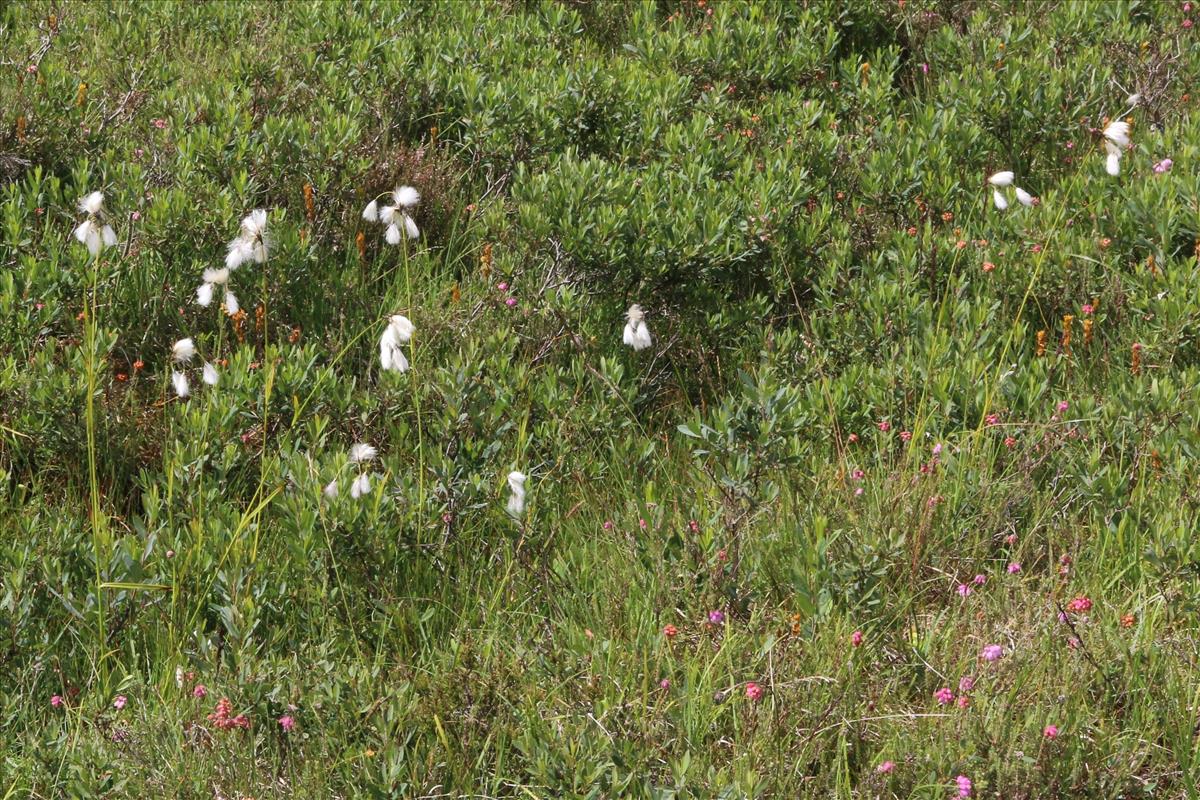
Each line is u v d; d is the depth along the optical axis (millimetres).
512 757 3330
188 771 3188
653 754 3178
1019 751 3139
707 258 5320
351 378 4902
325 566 3918
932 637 3623
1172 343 4785
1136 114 6797
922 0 8086
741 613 3736
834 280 5371
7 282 4898
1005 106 6613
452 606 3984
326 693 3338
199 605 3762
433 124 7176
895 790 3197
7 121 6156
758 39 7527
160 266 5422
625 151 6566
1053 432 4375
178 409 4598
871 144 6543
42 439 4523
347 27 7711
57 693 3613
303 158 6117
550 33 7941
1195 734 3301
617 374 4797
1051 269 5246
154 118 6688
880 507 4062
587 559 4129
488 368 4871
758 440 4230
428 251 5980
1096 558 3924
